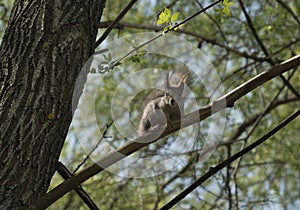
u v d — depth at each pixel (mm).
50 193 3641
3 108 3613
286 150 10430
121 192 9086
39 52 3785
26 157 3545
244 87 3965
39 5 3945
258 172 10711
